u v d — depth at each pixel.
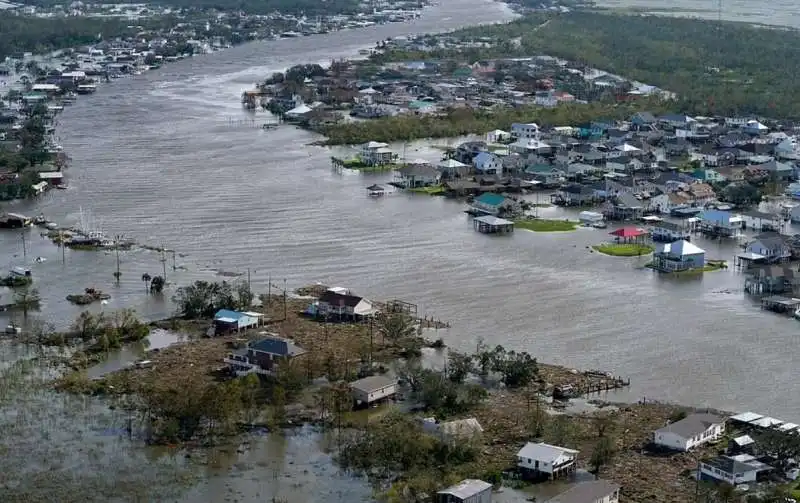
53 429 112.38
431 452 106.44
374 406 118.50
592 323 145.75
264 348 126.69
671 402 120.19
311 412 117.19
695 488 100.25
